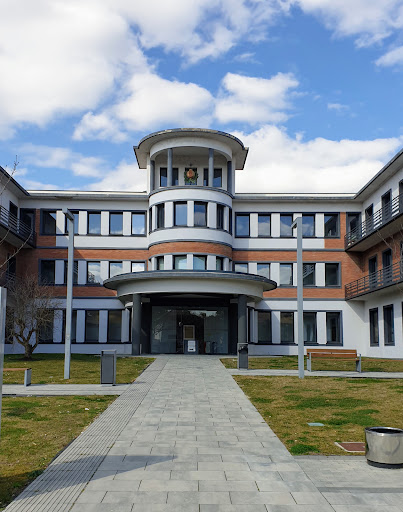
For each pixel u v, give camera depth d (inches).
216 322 1387.8
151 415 457.4
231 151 1432.1
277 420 437.7
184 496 254.5
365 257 1494.8
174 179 1470.2
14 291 1210.6
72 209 1518.2
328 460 317.4
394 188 1266.0
